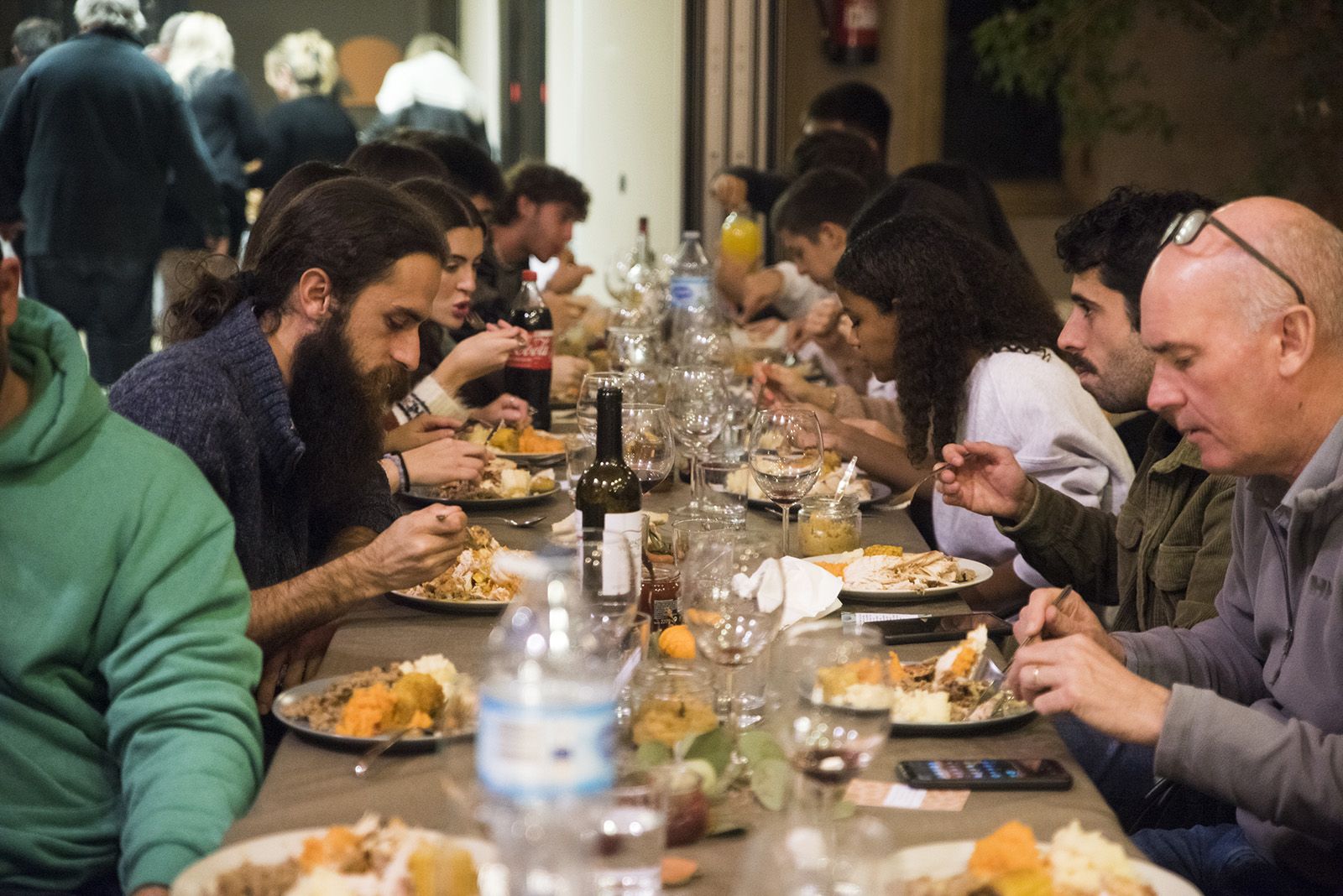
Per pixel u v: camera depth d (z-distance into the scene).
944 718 1.46
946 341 2.64
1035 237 7.84
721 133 6.34
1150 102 6.99
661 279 5.11
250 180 7.05
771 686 1.46
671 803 1.16
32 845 1.44
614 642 1.44
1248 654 1.82
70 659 1.46
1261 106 7.43
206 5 7.49
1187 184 7.62
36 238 5.89
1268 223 1.52
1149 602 2.15
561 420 3.58
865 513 2.58
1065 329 2.32
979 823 1.23
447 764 1.11
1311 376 1.54
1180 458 2.05
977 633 1.61
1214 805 1.97
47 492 1.44
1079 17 6.63
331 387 1.89
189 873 1.09
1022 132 7.77
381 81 7.68
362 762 1.33
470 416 3.13
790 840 0.97
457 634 1.75
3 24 7.23
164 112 5.91
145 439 1.51
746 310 5.08
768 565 1.42
